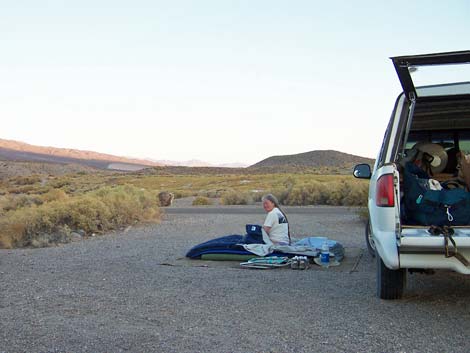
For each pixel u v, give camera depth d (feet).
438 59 17.19
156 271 28.84
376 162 23.02
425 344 16.33
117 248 38.88
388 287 21.24
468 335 17.12
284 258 29.78
